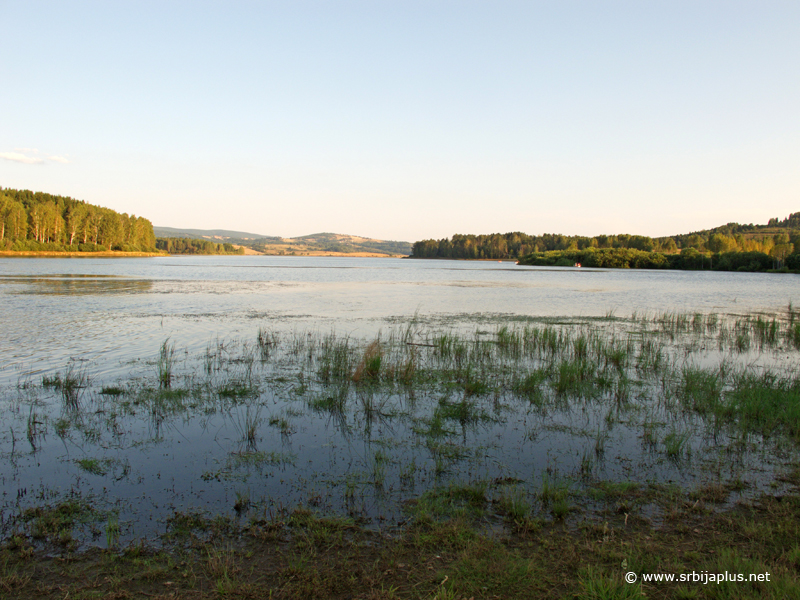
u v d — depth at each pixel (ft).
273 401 37.78
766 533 19.06
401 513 21.09
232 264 413.59
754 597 15.16
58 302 99.50
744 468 25.86
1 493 22.66
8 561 17.46
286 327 74.18
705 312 99.81
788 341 66.23
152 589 16.03
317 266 414.21
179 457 27.12
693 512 21.11
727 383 43.78
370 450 28.40
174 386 41.45
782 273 322.55
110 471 25.21
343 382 43.45
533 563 17.42
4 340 59.93
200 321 78.07
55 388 40.14
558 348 58.34
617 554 17.83
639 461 26.89
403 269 368.27
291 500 22.27
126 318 79.66
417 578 16.63
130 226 497.46
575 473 25.30
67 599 15.44
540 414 35.24
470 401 38.42
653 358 53.83
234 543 18.75
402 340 64.23
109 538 18.54
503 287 175.01
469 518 20.71
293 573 16.83
